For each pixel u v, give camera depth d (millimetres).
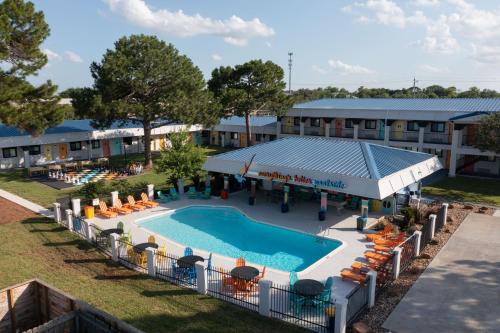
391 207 27344
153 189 31625
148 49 38469
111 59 36969
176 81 40312
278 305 14648
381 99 57469
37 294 12555
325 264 18812
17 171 43469
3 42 25781
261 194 33344
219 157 31359
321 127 54344
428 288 16062
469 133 42969
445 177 40594
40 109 28547
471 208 28219
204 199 31828
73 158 50406
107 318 10141
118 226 22250
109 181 37562
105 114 36938
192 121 42062
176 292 15797
